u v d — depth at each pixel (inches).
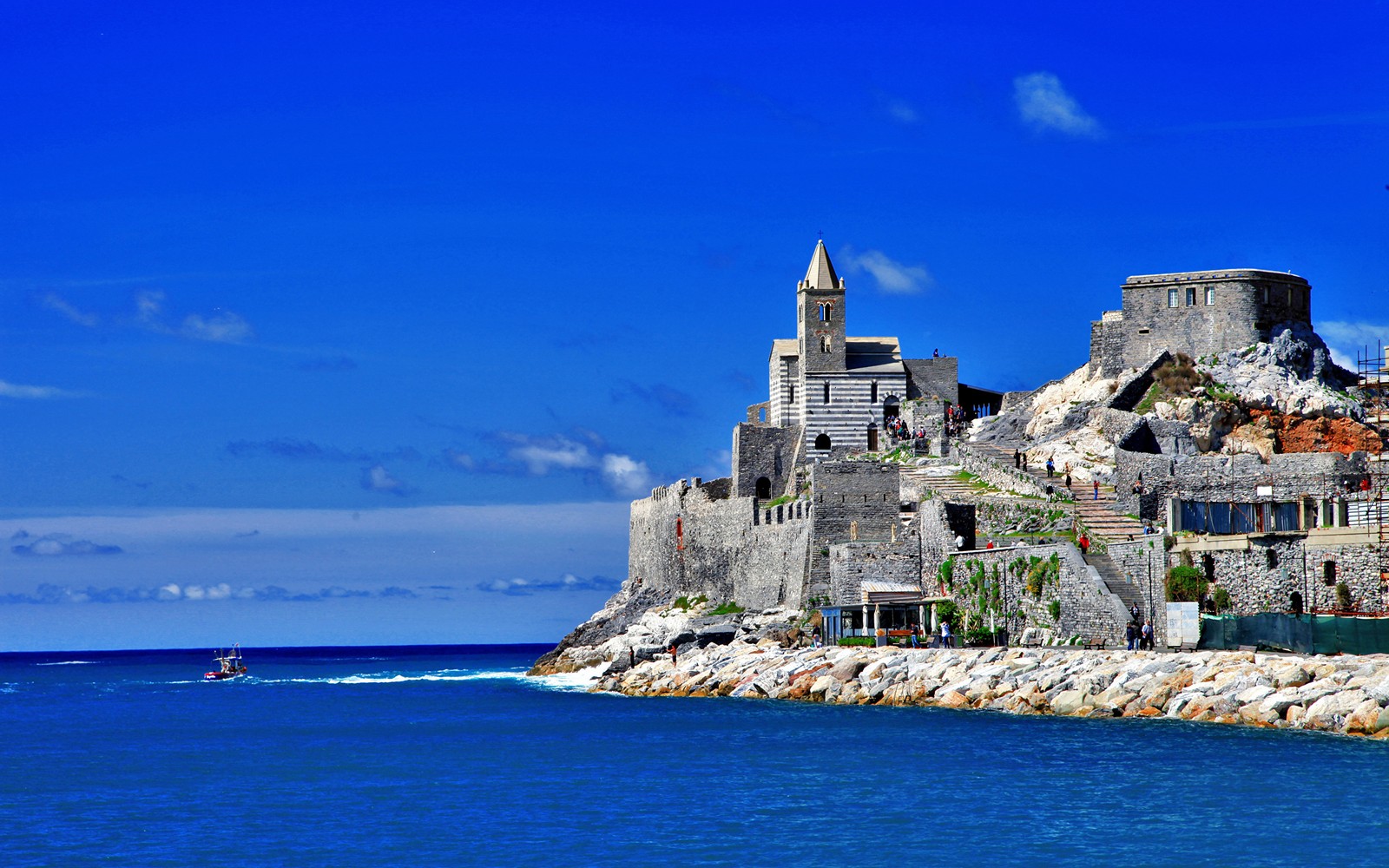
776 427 7298.2
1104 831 2475.4
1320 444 6146.7
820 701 4517.7
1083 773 2918.3
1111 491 5497.1
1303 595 3956.7
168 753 3890.3
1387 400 6437.0
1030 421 6678.2
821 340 7268.7
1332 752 2984.7
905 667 4404.5
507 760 3506.4
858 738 3553.2
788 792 2896.2
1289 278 6569.9
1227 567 4109.3
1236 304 6481.3
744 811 2741.1
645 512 7313.0
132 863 2464.3
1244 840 2379.4
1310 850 2317.9
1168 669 3661.4
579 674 6505.9
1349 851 2308.1
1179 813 2556.6
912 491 5989.2
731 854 2422.5
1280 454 5600.4
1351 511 4148.6
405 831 2662.4
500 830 2647.6
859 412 7229.3
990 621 4682.6
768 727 3873.0
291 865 2421.3
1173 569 4131.4
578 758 3476.9
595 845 2503.7
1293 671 3403.1
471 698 5684.1
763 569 6097.4
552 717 4547.2
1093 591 4170.8
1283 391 6245.1
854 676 4537.4
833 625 5226.4
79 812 2925.7
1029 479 5615.2
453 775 3289.9
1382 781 2716.5
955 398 7386.8
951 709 4025.6
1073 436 6230.3
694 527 6688.0
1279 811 2539.4
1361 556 3846.0
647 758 3427.7
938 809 2684.5
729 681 5029.5
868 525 5541.3
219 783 3272.6
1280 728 3277.6
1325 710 3221.0
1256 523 4379.9
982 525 5423.2
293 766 3531.0
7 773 3501.5
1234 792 2682.1
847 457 6993.1
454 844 2544.3
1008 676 4035.4
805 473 6968.5
